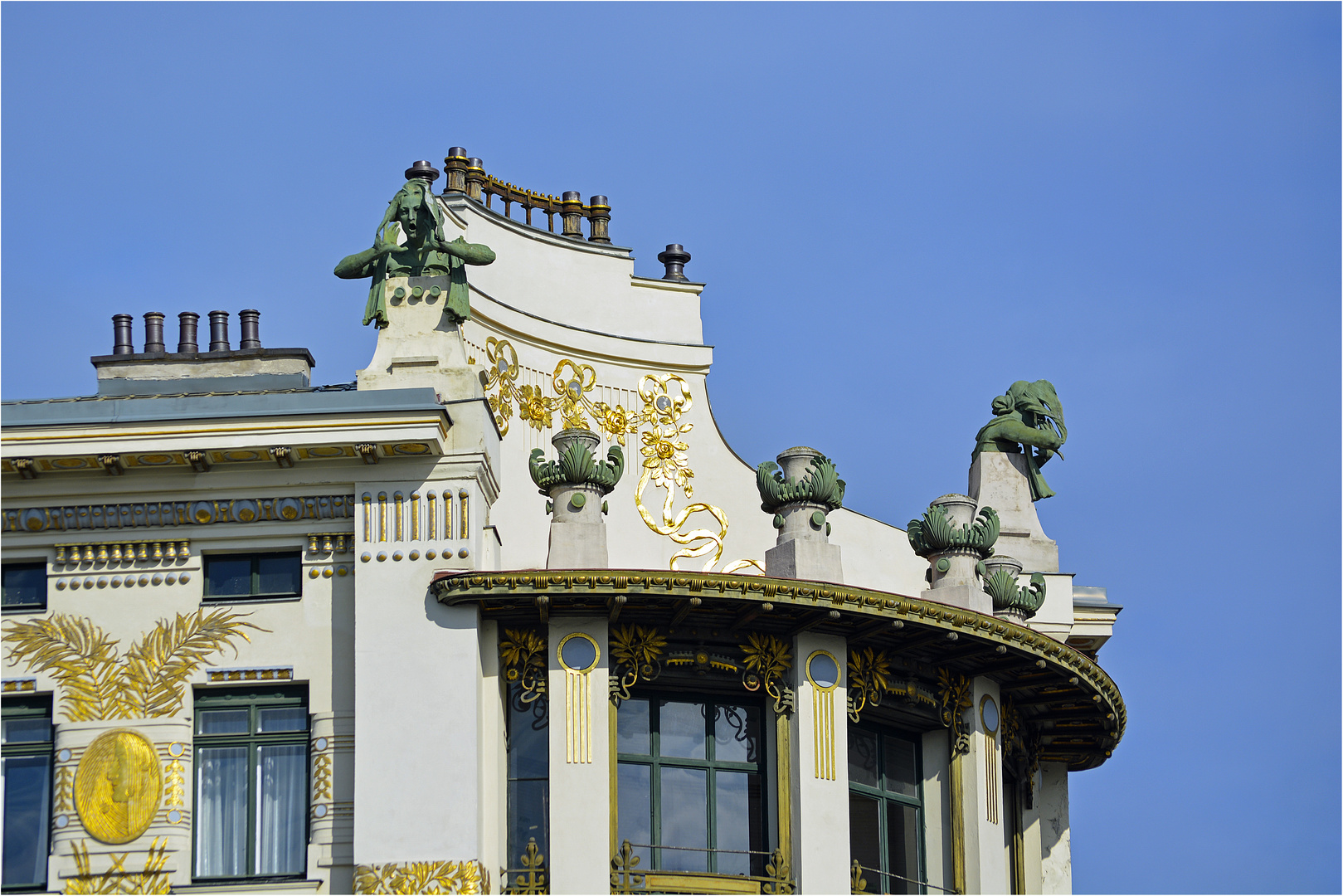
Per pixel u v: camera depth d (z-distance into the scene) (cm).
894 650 4538
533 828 4241
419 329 4478
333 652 4275
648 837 4341
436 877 4062
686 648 4388
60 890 4162
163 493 4353
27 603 4369
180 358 4912
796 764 4369
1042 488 5409
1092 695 4822
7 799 4269
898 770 4672
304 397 4319
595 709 4266
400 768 4131
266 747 4278
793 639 4444
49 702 4312
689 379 5631
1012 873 4925
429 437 4259
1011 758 4947
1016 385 5491
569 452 4406
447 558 4269
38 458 4297
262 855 4222
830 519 5453
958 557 4769
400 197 4528
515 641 4309
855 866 4381
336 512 4341
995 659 4625
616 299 5606
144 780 4216
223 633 4303
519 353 5347
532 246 5491
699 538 5478
